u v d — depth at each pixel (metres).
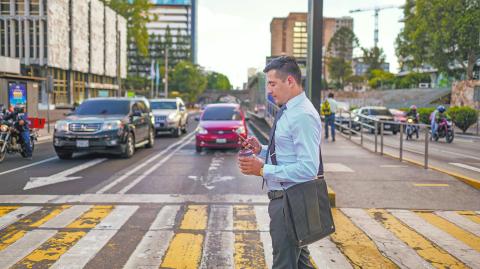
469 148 17.28
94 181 9.25
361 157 13.22
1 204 7.08
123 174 10.21
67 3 61.53
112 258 4.61
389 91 75.62
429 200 7.33
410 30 52.34
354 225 5.87
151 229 5.68
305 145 2.52
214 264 4.46
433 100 59.16
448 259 4.59
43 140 19.97
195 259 4.59
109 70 81.69
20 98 23.58
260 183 9.05
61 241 5.17
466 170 10.90
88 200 7.39
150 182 9.15
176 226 5.83
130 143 13.62
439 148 17.20
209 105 17.19
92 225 5.86
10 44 56.78
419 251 4.84
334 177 9.41
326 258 4.60
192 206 6.96
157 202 7.25
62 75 62.75
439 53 48.47
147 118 16.17
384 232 5.55
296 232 2.56
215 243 5.12
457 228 5.76
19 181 9.23
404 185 8.52
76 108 14.32
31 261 4.52
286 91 2.65
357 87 124.06
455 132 30.28
